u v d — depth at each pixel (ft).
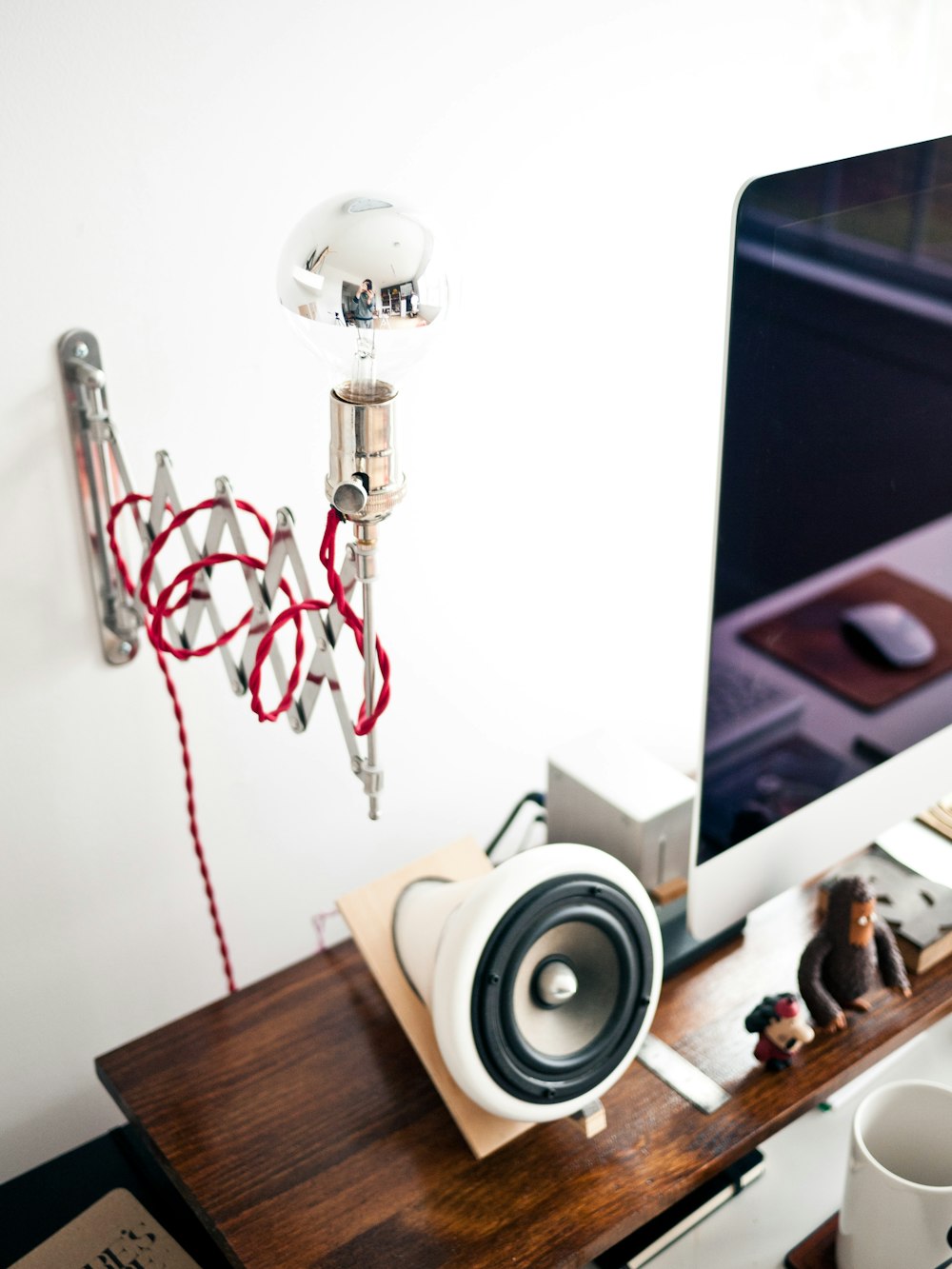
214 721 3.15
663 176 3.31
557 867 2.30
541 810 3.92
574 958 2.43
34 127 2.42
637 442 3.61
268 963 3.57
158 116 2.53
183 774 3.16
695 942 2.94
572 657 3.79
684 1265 2.59
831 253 2.13
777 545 2.30
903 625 2.64
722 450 2.13
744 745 2.45
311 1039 2.81
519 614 3.61
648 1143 2.52
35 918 3.08
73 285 2.57
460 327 3.13
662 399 3.60
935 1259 2.35
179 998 3.44
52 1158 3.35
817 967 2.74
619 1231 2.38
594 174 3.19
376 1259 2.32
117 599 2.82
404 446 3.19
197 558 2.63
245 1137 2.58
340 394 2.04
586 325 3.35
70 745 2.95
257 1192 2.47
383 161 2.86
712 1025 2.79
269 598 2.44
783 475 2.24
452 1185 2.46
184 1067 2.75
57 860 3.05
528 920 2.27
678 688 4.12
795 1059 2.68
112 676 2.94
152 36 2.47
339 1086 2.69
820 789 2.66
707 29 3.21
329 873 3.57
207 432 2.86
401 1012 2.69
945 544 2.64
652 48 3.14
